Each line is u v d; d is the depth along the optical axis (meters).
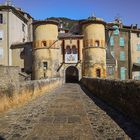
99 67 42.22
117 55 50.88
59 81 37.59
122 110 10.15
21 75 41.06
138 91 8.01
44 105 13.23
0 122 8.67
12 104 12.20
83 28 43.66
